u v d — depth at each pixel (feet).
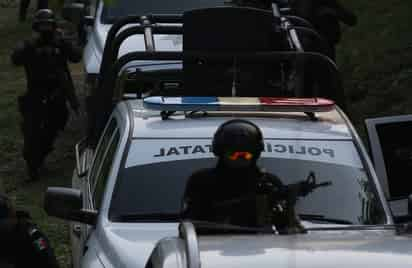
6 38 98.84
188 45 40.93
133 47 50.16
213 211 25.55
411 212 26.94
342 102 36.06
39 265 26.86
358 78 68.13
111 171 29.32
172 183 28.84
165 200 28.45
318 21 54.95
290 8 52.37
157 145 29.84
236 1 49.57
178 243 18.35
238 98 31.65
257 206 24.98
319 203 28.30
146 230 27.12
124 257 25.20
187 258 17.38
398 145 34.91
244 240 19.69
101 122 38.37
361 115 61.82
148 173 29.14
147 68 43.80
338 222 27.81
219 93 37.76
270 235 20.94
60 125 56.34
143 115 31.55
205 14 40.75
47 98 55.47
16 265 26.81
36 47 55.67
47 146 55.77
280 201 25.09
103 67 41.52
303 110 30.83
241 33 40.78
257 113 31.73
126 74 35.35
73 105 56.13
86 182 34.37
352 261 17.78
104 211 28.25
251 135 25.20
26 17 108.68
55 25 56.34
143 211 28.19
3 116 70.54
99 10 59.82
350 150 29.86
